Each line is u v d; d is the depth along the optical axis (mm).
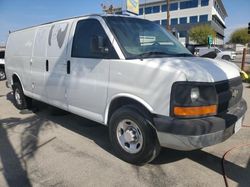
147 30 4520
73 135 5227
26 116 6535
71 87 4719
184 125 3225
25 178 3656
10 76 7281
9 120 6230
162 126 3365
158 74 3422
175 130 3275
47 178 3654
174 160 4156
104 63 4047
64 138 5070
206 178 3648
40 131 5465
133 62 3688
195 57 4270
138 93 3621
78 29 4617
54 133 5344
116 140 4090
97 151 4477
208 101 3311
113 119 4027
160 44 4438
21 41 6578
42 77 5598
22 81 6613
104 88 4078
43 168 3924
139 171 3824
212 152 4430
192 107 3240
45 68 5445
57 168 3914
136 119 3688
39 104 7406
